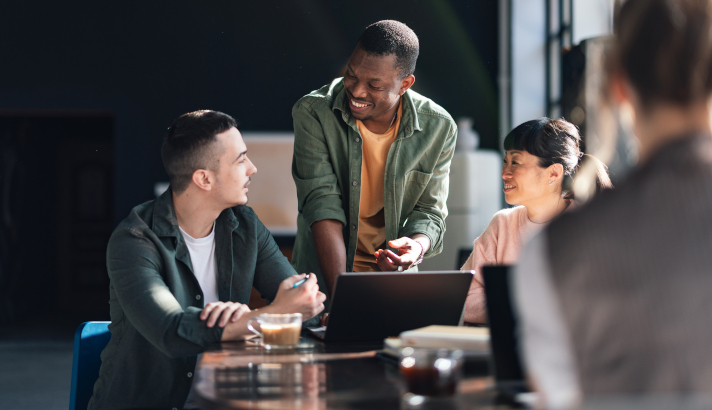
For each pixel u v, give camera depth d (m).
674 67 0.59
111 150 8.55
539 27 6.20
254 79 6.41
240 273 1.71
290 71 6.41
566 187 1.90
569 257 0.58
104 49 6.40
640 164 0.61
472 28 6.38
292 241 6.07
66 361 5.01
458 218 5.79
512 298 1.02
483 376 1.02
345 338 1.37
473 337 1.13
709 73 0.59
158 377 1.54
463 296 1.41
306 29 6.41
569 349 0.58
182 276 1.60
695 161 0.57
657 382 0.53
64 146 8.55
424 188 2.24
